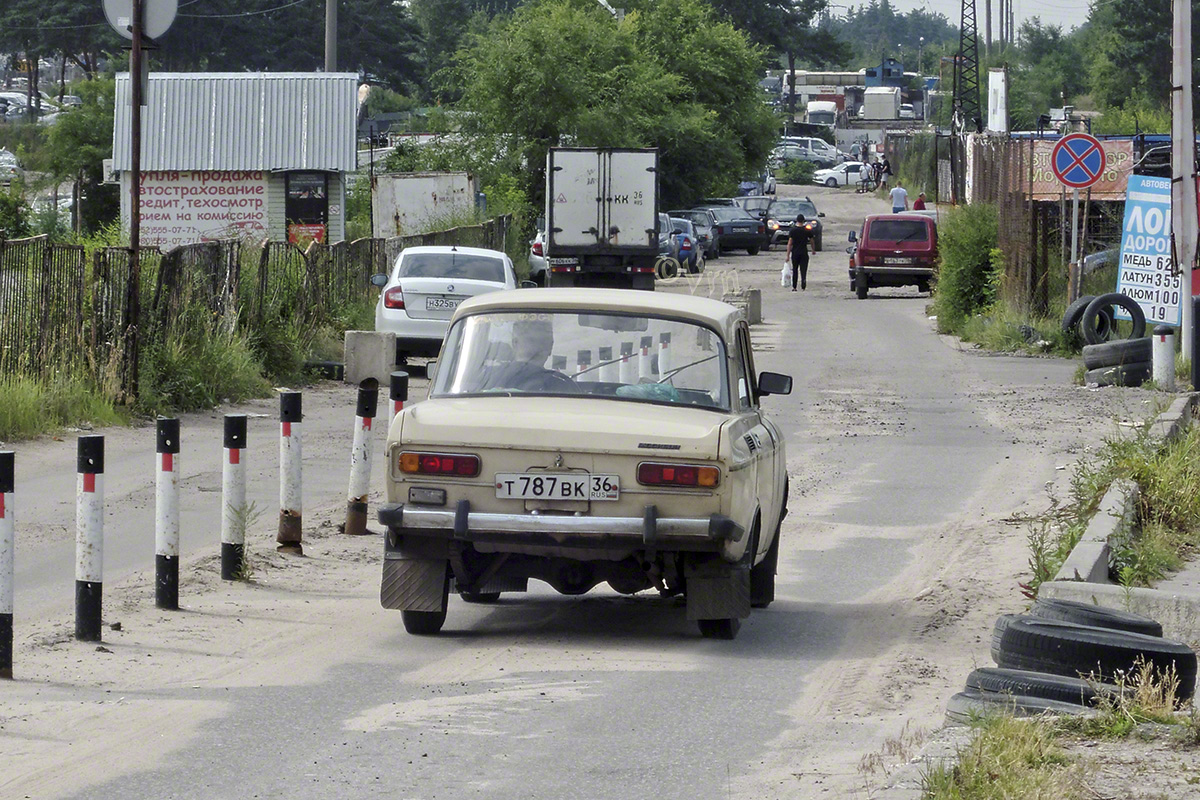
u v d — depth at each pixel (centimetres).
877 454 2423
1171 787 761
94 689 1041
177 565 1327
